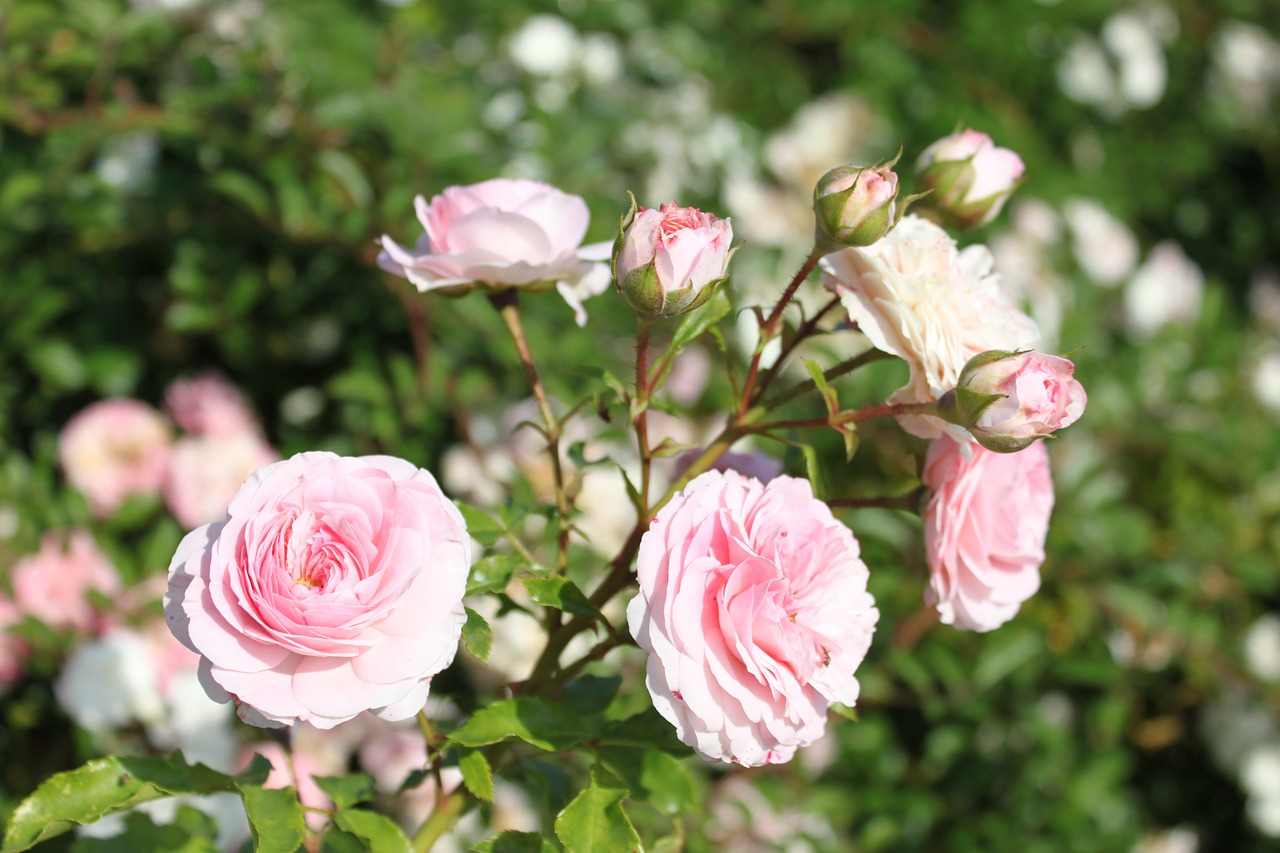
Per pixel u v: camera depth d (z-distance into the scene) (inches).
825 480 25.9
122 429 38.5
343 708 22.3
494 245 25.4
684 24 51.4
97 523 37.1
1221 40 66.6
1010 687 40.3
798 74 55.2
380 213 36.4
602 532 35.4
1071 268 51.3
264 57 36.9
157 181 38.9
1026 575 25.5
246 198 35.5
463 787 25.8
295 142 37.3
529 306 37.2
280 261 39.8
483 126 40.2
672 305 23.6
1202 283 61.0
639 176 46.3
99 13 36.5
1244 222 66.0
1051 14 58.9
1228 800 47.2
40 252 39.4
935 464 24.8
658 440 37.8
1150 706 45.7
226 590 22.6
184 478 37.6
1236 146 67.1
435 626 22.7
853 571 23.5
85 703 32.7
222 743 33.3
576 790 26.3
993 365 23.5
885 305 24.2
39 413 41.1
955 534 24.7
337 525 22.9
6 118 36.9
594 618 24.2
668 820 31.6
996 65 58.8
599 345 39.6
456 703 26.3
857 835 38.7
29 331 37.8
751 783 33.7
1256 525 45.3
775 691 22.9
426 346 37.1
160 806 30.6
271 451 40.3
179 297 39.6
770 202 51.5
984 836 39.7
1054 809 39.9
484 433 38.3
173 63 40.3
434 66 43.1
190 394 40.1
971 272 26.5
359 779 26.0
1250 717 44.4
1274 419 48.8
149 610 33.7
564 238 26.1
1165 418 46.8
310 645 22.4
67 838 30.4
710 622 23.0
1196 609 42.3
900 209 24.2
